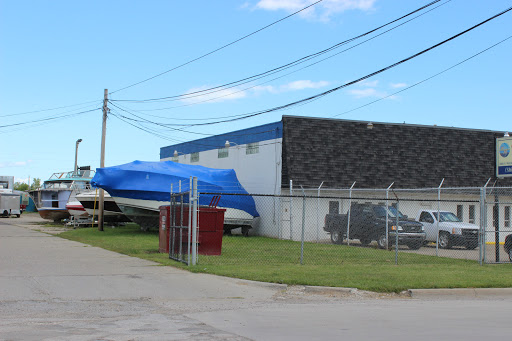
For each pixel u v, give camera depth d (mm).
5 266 15016
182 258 16406
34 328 8086
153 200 28766
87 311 9664
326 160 29875
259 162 32125
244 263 16531
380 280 13570
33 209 66562
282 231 29391
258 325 8656
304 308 10531
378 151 31156
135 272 14414
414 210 31484
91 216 36156
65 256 17766
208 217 18453
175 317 9234
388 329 8445
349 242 27266
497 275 15078
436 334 8078
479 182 33094
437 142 32875
